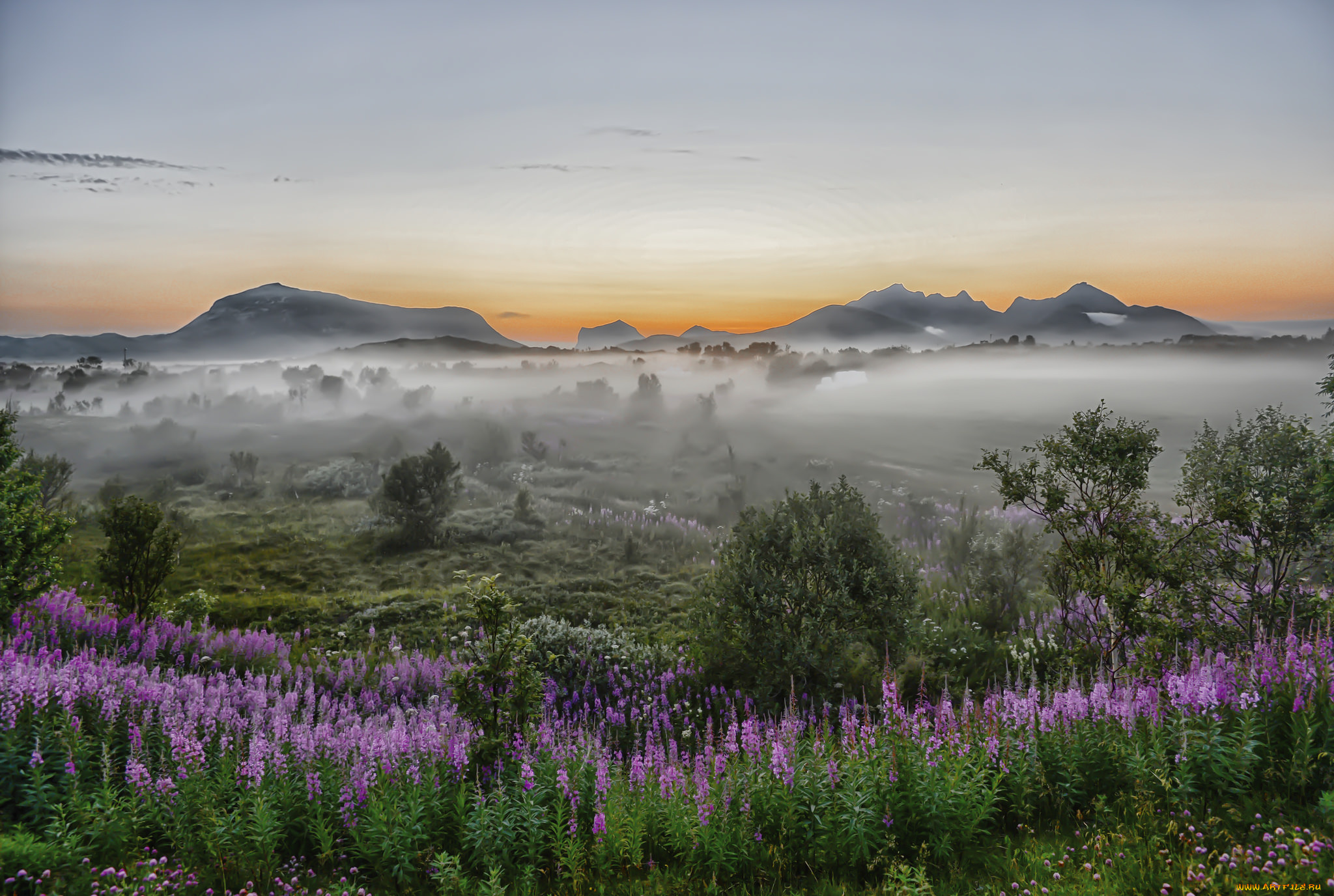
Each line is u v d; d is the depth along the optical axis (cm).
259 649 1491
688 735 1139
